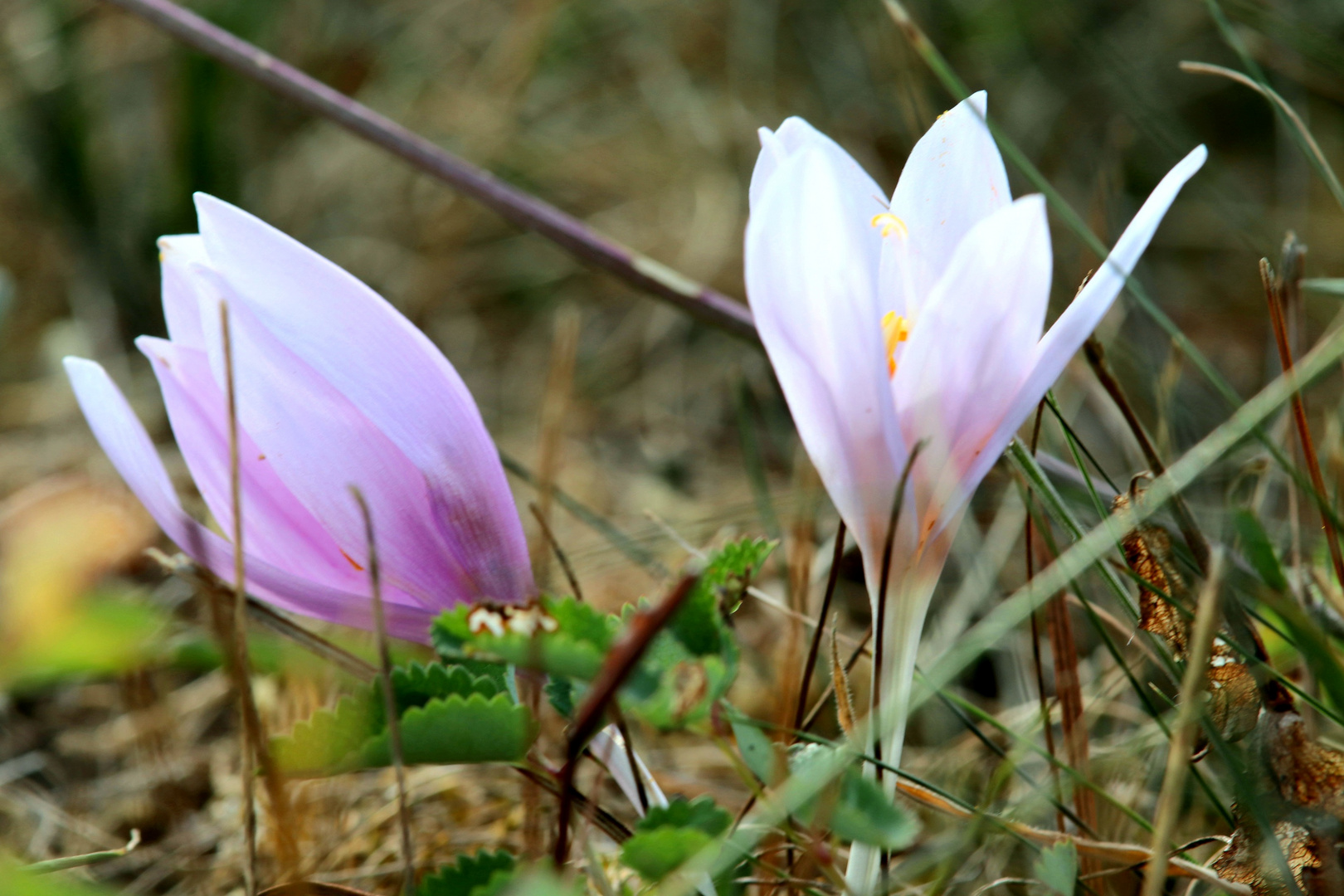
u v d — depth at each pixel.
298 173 1.39
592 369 1.21
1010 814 0.63
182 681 0.78
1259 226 0.95
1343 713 0.64
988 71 1.33
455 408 0.61
